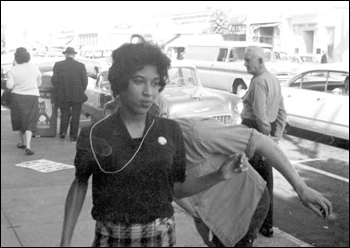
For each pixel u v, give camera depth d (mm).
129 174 1988
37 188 5180
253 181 2861
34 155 6840
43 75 8469
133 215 2006
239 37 30266
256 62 4426
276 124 4582
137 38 2172
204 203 2875
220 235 2902
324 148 9055
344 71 9266
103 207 2018
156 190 2025
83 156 1999
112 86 2047
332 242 4637
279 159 2619
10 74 7090
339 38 26594
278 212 5465
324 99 9391
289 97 9969
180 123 2746
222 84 15812
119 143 1998
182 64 9016
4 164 6152
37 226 4062
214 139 2652
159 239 2051
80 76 7953
